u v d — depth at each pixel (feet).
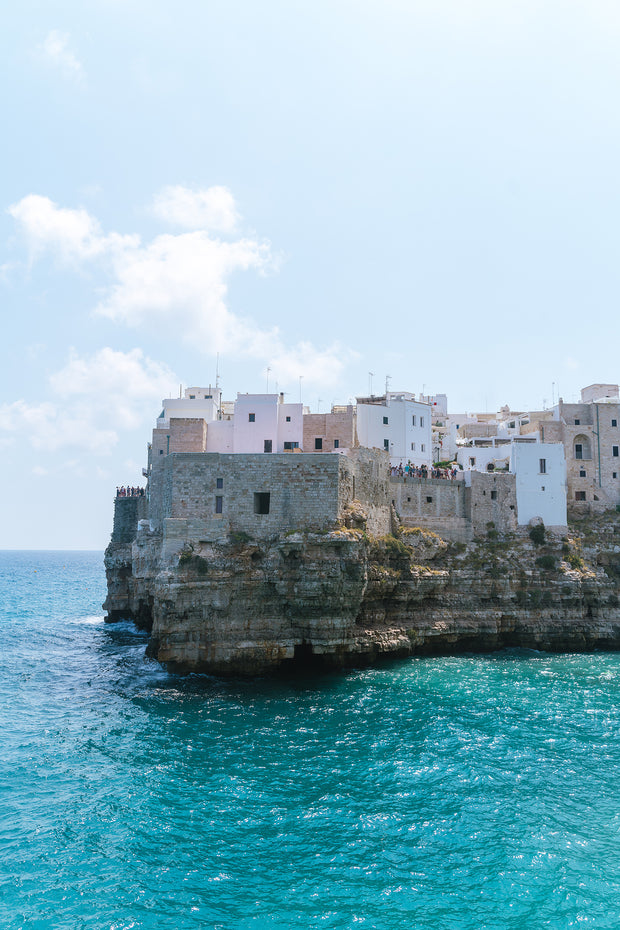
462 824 82.99
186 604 155.63
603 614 201.98
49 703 142.51
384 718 125.90
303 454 163.94
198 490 164.86
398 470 213.05
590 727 121.29
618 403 255.29
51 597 427.33
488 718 126.11
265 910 66.23
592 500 244.22
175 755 107.86
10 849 78.54
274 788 94.27
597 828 81.92
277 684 151.53
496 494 219.41
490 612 193.36
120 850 77.97
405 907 66.13
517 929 62.44
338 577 155.22
